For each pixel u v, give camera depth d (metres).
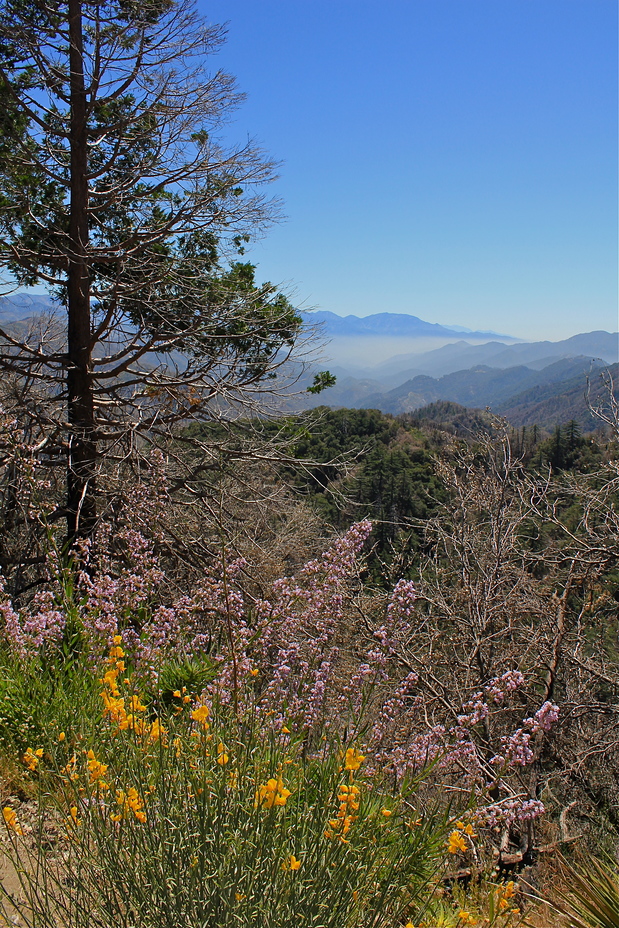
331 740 3.30
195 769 2.62
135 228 11.90
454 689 6.40
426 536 10.13
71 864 2.50
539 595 8.76
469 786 4.29
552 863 4.82
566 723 6.77
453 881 3.70
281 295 12.23
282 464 12.98
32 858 2.64
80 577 5.27
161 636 4.81
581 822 6.71
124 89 11.44
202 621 5.37
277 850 2.25
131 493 7.91
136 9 10.53
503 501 9.20
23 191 10.34
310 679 3.88
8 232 10.81
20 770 3.60
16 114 10.38
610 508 8.27
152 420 11.73
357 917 2.42
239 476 12.31
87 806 2.58
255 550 11.01
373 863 2.65
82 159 11.31
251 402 11.98
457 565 9.79
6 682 4.11
